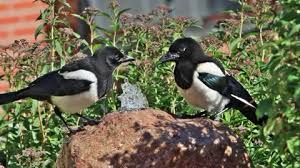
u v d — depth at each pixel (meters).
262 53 14.22
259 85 13.60
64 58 13.87
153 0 20.67
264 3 14.45
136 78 14.27
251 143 13.15
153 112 11.29
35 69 13.91
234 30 14.76
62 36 14.19
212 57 13.46
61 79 12.76
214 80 12.97
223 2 20.55
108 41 14.57
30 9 20.11
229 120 13.68
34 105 13.47
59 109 13.10
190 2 20.61
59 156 11.74
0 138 13.98
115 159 10.77
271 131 9.66
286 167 11.47
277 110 9.35
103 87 13.04
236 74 14.10
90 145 11.02
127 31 14.60
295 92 8.95
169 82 14.00
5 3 19.98
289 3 9.27
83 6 19.86
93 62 13.01
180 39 13.16
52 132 14.00
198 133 10.91
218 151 10.89
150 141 10.75
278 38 9.54
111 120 11.12
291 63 9.27
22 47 13.82
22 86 14.05
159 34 14.43
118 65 13.17
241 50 14.53
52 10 14.12
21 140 13.87
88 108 14.08
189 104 13.53
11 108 14.01
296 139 9.45
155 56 14.32
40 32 14.22
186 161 10.75
